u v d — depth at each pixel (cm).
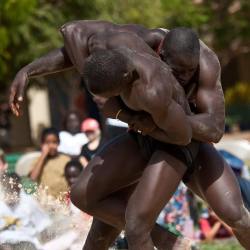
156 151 1362
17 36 3747
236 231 1387
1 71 3625
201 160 1394
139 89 1262
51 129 2308
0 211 1806
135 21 4297
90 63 1259
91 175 1396
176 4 4706
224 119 1362
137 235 1332
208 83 1358
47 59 1447
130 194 1427
